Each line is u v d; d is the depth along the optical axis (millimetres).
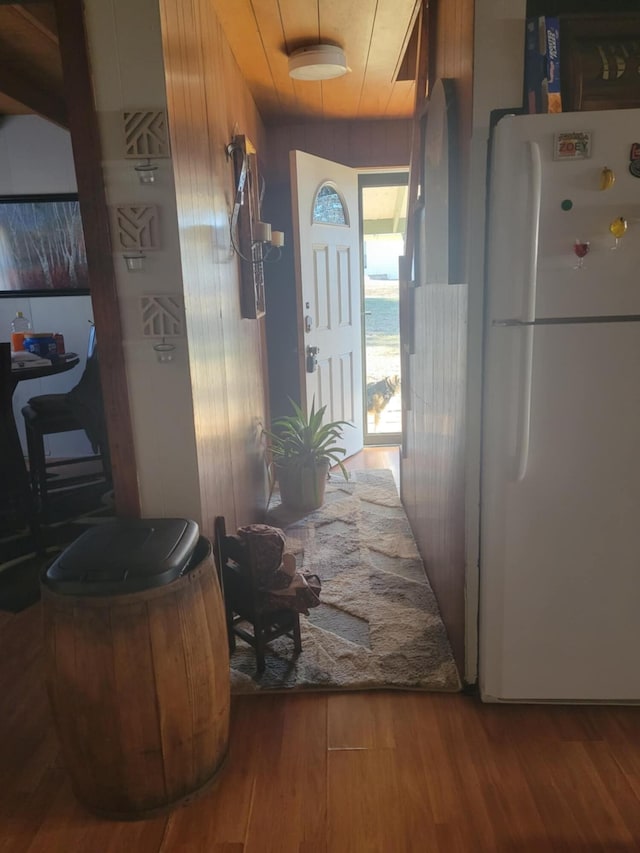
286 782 1590
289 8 2357
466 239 1707
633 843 1396
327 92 3438
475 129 1598
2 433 2816
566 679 1806
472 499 1786
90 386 3295
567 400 1615
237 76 2924
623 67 1648
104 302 1678
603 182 1491
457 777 1592
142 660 1385
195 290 1845
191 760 1502
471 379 1714
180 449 1771
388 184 4441
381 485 3844
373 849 1394
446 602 2188
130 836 1445
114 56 1544
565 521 1691
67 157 4145
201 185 1998
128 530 1615
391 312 6316
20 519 3223
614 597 1735
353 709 1857
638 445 1633
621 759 1642
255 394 3271
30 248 4270
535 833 1426
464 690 1917
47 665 1438
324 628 2258
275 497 3713
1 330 4441
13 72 2633
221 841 1425
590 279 1551
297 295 3729
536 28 1581
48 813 1519
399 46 2787
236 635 2145
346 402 4398
